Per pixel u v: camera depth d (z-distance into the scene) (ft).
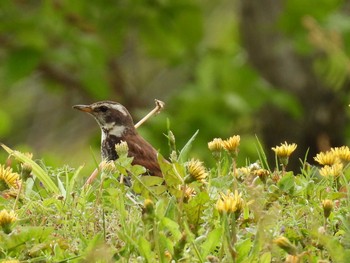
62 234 20.36
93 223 20.63
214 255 19.07
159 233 18.22
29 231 19.49
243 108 54.29
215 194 22.07
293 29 55.21
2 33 53.83
